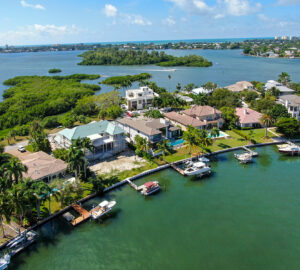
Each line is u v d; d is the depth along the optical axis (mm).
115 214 52969
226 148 82625
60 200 55438
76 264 41312
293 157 77750
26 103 141250
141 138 74625
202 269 39812
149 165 71625
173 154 78562
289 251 43000
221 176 67625
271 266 40156
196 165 68375
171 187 62875
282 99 115562
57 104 134750
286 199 57031
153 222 50469
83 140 64812
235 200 57094
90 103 125188
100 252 43562
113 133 77062
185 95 152500
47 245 45125
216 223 49875
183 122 96438
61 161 65875
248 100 139250
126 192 60469
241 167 72125
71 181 56594
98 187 58500
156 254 42844
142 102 136000
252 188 61594
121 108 126625
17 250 43219
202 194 59719
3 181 47812
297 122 88312
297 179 65250
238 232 47406
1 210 43844
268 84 161250
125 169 69188
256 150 82625
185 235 46906
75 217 51625
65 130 78625
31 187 46906
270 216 51625
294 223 49500
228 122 102812
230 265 40438
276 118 95688
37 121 104438
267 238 45875
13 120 114750
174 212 53406
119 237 46688
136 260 41812
